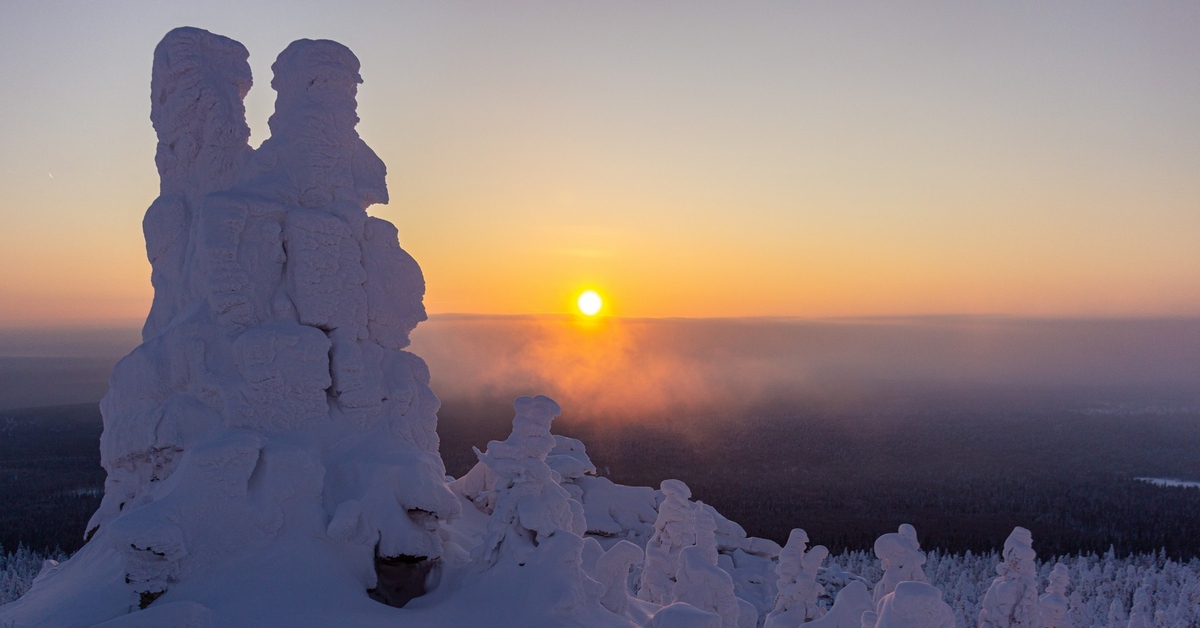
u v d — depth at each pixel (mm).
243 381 17188
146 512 14766
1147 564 87938
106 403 18609
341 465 17250
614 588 17516
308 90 19469
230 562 15227
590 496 29656
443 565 17828
